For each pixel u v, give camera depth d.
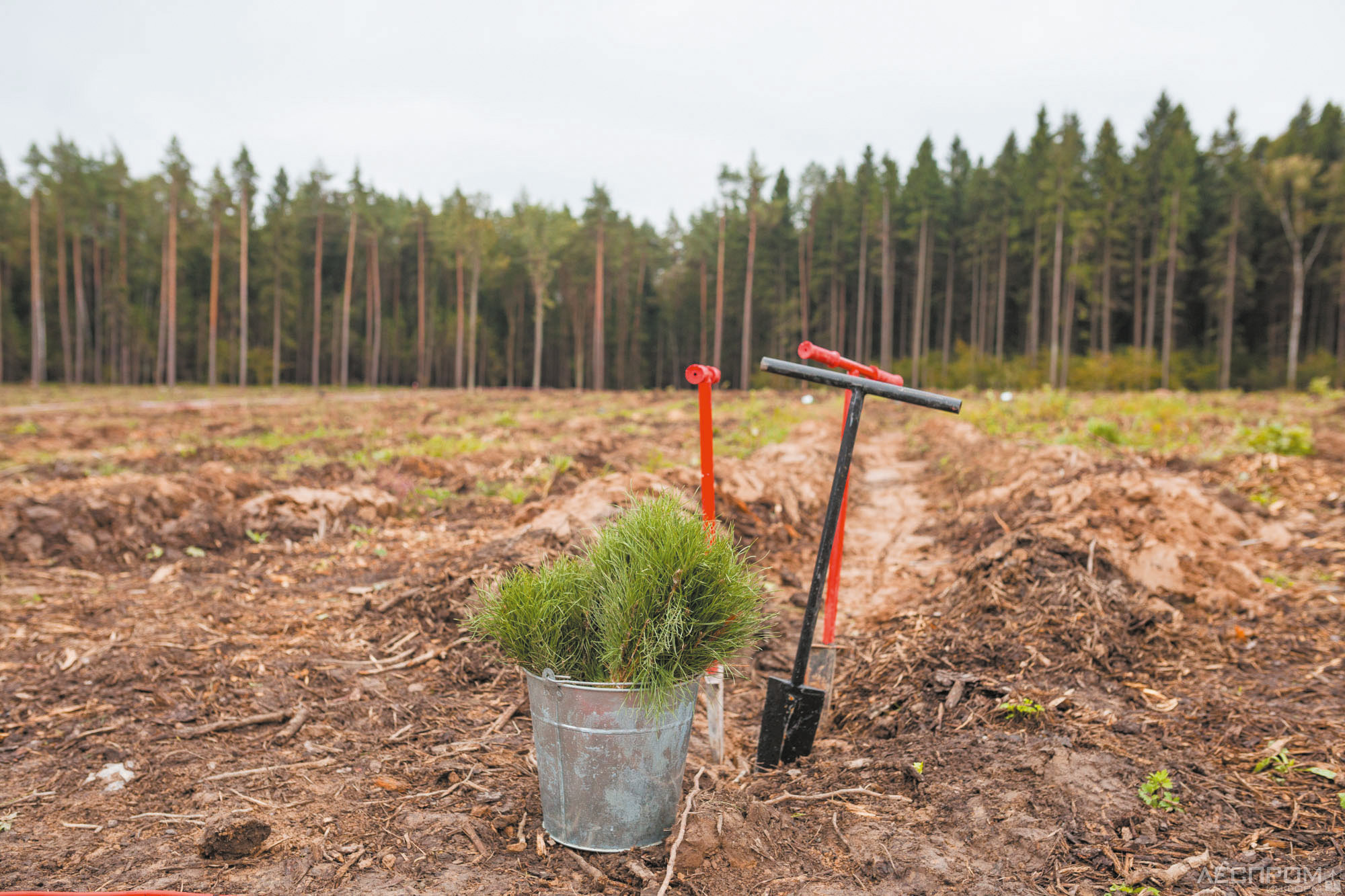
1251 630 4.03
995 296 53.56
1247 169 42.53
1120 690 3.39
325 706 3.28
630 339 64.44
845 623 4.68
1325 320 49.94
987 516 6.51
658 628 2.14
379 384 60.47
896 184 48.47
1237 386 44.28
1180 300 49.06
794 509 7.32
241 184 41.66
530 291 64.00
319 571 5.44
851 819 2.46
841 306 55.31
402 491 8.20
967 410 18.52
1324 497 6.92
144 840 2.24
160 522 5.95
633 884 2.11
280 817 2.38
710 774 2.83
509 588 2.31
